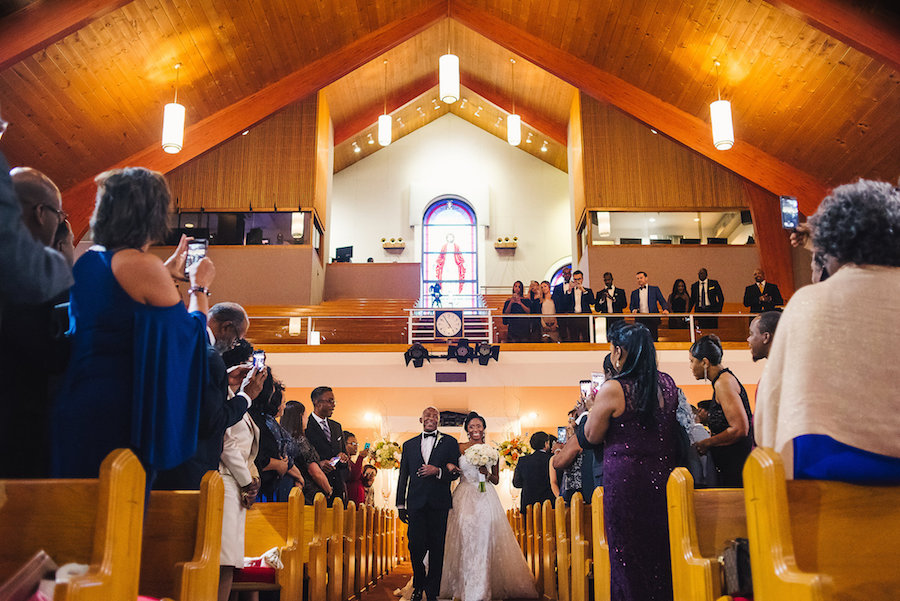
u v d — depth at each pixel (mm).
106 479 1402
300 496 3891
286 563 3574
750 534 1552
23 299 1499
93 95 10305
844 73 10000
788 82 10688
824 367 1613
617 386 2721
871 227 1702
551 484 6012
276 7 11227
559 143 18797
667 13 10977
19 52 8273
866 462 1539
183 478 2564
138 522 1465
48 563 1368
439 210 20688
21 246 1438
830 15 8836
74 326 1923
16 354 1858
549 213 20516
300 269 16391
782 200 6555
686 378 11734
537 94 17953
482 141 20969
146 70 10602
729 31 10570
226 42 11148
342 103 18219
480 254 20203
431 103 19938
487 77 18266
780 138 11672
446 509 5680
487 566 5688
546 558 5570
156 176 2041
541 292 13156
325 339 12266
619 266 16000
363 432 14664
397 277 18125
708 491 1798
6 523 1407
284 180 16703
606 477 2732
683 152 16516
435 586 5566
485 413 13969
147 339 1873
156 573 1809
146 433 1836
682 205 16297
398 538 11953
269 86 12625
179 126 10625
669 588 2578
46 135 10422
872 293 1661
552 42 13039
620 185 16391
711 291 12234
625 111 12742
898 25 8672
